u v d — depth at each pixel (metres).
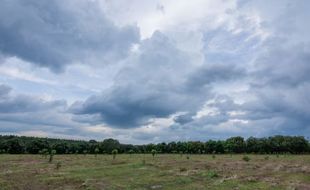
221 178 43.09
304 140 124.94
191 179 41.66
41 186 34.53
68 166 56.62
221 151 126.12
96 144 115.06
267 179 42.00
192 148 127.44
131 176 44.12
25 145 107.19
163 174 46.62
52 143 114.06
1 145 104.06
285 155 107.69
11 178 39.12
